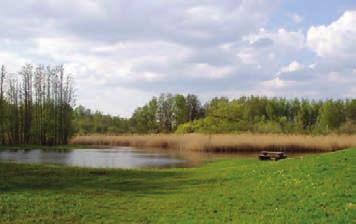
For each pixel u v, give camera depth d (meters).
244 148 55.03
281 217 11.91
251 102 112.00
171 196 17.38
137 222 12.72
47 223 12.55
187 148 61.94
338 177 16.16
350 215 11.35
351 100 100.94
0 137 79.75
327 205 12.64
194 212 13.69
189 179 22.73
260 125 78.69
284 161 23.45
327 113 95.88
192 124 88.31
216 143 55.88
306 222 11.12
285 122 87.38
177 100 121.75
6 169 24.31
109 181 22.25
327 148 52.25
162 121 124.25
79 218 13.24
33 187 19.39
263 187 17.00
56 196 16.89
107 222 12.75
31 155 52.41
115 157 48.78
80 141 88.19
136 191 19.00
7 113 81.44
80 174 24.41
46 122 86.19
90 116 128.12
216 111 88.62
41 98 87.12
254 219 12.01
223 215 12.92
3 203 14.89
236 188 18.02
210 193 17.39
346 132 67.06
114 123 123.50
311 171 18.00
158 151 61.22
